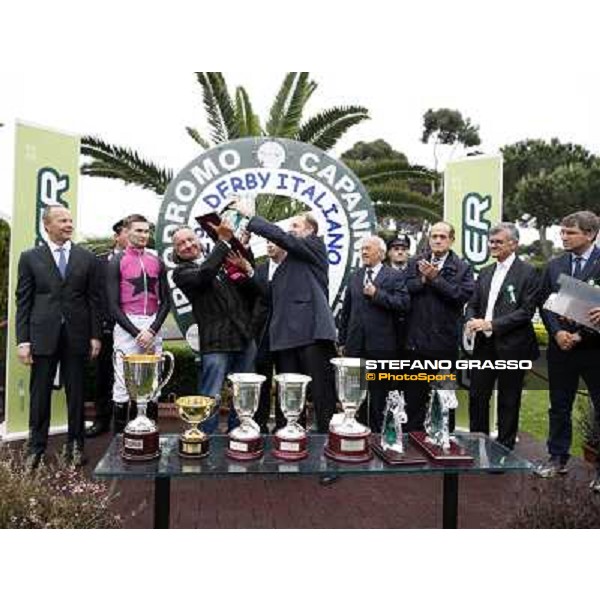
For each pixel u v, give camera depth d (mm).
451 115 23250
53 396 5508
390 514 3697
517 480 4312
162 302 4602
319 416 4234
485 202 5504
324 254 4281
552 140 20453
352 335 4707
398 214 9070
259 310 4516
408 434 2992
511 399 4504
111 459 2639
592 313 3834
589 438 4707
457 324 4730
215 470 2510
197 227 5348
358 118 8375
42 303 4301
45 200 5262
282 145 5414
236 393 2703
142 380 2654
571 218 4152
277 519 3596
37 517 2666
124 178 8391
